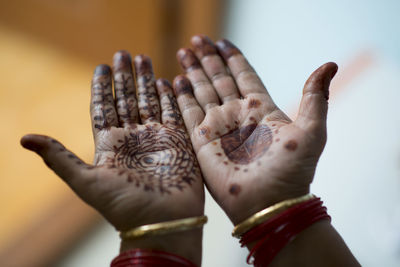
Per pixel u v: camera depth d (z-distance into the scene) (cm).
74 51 241
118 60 111
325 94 87
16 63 224
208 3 275
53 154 80
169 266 75
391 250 164
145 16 263
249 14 284
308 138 85
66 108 227
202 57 115
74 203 198
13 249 183
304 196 84
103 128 98
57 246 185
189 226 80
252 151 93
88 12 248
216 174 91
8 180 199
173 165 92
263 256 81
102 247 182
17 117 215
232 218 88
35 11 233
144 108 106
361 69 251
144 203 80
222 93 107
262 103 102
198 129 101
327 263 78
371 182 190
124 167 89
